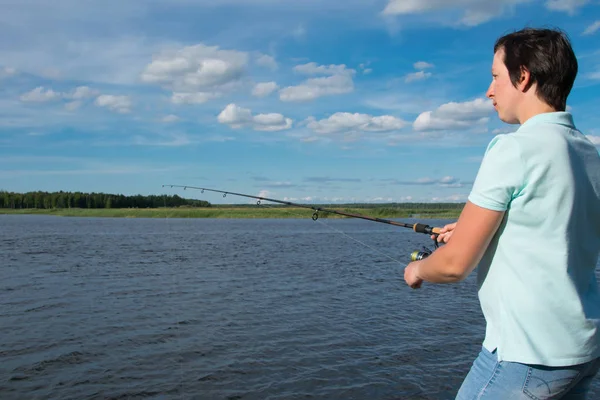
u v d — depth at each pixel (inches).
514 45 91.0
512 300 85.0
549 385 84.4
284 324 448.1
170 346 383.6
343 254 1106.7
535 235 83.3
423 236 1948.8
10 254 1059.3
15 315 482.6
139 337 406.9
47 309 508.7
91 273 765.3
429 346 384.5
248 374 326.6
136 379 318.3
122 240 1530.5
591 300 86.8
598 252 89.0
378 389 303.7
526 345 84.0
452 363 347.6
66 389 303.0
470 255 85.4
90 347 381.1
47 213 5590.6
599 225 87.8
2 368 336.2
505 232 85.6
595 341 84.5
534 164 82.1
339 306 523.8
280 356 360.8
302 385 309.6
